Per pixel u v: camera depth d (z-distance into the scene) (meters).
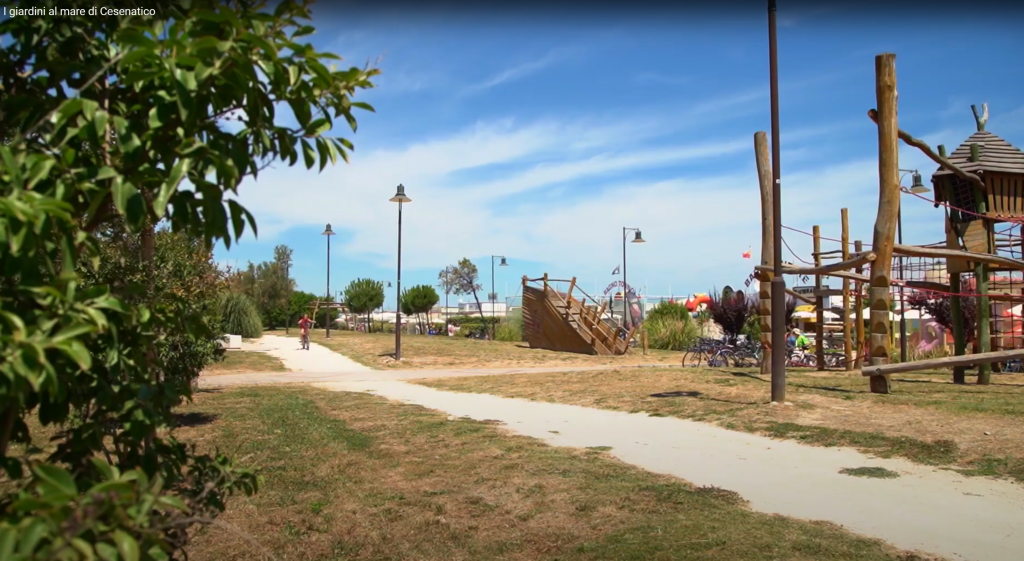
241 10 2.56
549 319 35.03
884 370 12.65
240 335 40.47
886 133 12.91
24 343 1.94
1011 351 12.27
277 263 72.88
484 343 39.72
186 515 2.78
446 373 24.89
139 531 2.04
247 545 5.58
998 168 14.77
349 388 19.47
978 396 12.19
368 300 64.12
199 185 2.35
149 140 2.44
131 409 2.72
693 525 5.84
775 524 5.89
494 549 5.49
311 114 2.63
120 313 2.53
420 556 5.38
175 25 2.45
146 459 2.76
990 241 14.95
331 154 2.65
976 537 5.53
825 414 10.95
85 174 2.30
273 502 6.85
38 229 1.99
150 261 5.13
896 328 30.81
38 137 2.50
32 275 2.17
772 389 12.07
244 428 11.52
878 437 9.16
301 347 38.00
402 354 31.66
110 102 2.59
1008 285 19.03
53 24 2.56
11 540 1.73
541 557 5.29
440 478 7.80
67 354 2.10
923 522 5.93
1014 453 7.96
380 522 6.21
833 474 7.73
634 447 9.47
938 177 15.60
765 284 17.28
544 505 6.58
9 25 2.51
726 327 27.19
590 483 7.37
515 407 14.23
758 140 17.03
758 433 10.17
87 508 1.89
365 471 8.20
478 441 10.11
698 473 7.88
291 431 11.20
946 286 18.30
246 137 2.49
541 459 8.68
